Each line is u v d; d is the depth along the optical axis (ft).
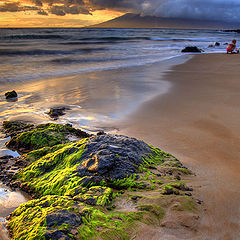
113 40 190.80
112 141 15.12
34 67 66.49
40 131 19.52
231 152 17.15
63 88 41.01
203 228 9.21
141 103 31.55
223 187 12.46
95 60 83.25
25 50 109.40
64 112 28.35
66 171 12.76
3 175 14.55
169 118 25.52
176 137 20.47
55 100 33.68
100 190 10.94
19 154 17.98
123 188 11.84
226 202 11.05
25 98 34.91
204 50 127.03
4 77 51.67
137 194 11.15
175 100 32.58
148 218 9.39
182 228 9.11
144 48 133.08
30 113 27.84
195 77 49.73
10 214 10.39
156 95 35.63
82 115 27.17
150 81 46.32
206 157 16.58
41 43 151.94
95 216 9.16
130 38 215.92
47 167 14.08
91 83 44.80
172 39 220.02
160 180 12.53
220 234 9.01
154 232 8.78
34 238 8.11
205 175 13.98
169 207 10.12
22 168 15.35
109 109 29.25
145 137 20.72
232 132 20.94
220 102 30.78
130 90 39.09
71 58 88.07
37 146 18.43
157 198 10.61
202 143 18.99
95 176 11.91
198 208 10.37
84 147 14.39
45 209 9.61
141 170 13.24
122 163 13.16
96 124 24.29
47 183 12.53
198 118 25.16
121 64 73.00
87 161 12.89
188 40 212.84
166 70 60.08
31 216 9.43
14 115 27.22
